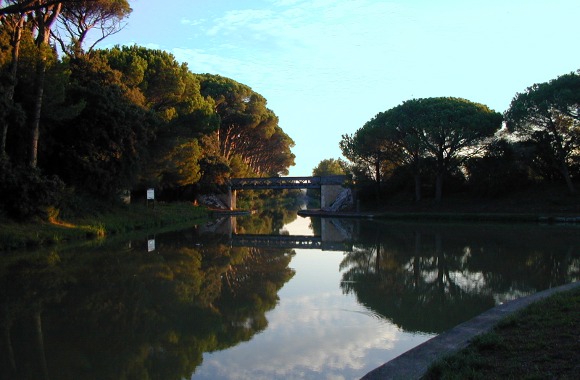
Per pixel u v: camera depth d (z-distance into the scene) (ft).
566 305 22.30
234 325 28.22
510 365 15.74
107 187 83.61
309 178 188.85
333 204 183.93
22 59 64.28
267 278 43.78
